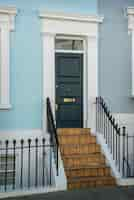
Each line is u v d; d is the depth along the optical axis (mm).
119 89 7520
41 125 6887
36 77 6922
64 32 7102
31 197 5188
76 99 7414
